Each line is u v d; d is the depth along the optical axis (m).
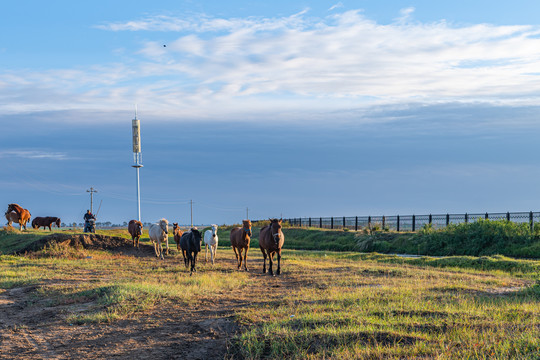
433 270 20.05
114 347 7.99
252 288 14.12
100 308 11.07
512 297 12.11
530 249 28.64
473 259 23.56
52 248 27.03
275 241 17.41
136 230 29.00
